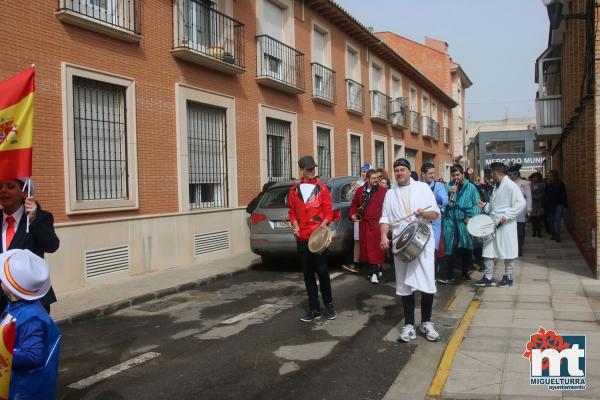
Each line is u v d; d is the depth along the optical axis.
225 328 6.09
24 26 7.50
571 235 14.47
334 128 17.66
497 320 5.88
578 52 11.94
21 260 2.65
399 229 5.29
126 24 9.23
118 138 9.18
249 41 12.95
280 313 6.71
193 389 4.32
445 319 6.09
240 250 12.18
